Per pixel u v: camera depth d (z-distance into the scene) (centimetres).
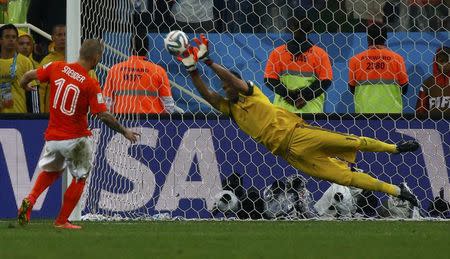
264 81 4725
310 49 4619
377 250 2695
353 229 3575
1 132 4366
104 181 4347
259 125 3794
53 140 3481
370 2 5022
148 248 2728
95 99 3434
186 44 3706
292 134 3781
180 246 2798
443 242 2969
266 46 5072
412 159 4347
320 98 4628
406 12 5044
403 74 4725
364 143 3778
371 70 4719
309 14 5066
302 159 3800
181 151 4366
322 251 2659
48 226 3653
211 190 4350
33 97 4697
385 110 4722
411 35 5044
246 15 5059
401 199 3897
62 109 3462
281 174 4331
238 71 5069
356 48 5003
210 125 4362
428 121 4341
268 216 4322
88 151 3525
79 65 3469
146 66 4522
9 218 4353
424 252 2641
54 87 3466
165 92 4541
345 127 4344
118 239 3047
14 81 4703
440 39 5044
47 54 5147
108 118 3441
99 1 4675
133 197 4359
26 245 2822
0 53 4797
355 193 4281
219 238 3109
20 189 4362
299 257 2494
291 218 4303
